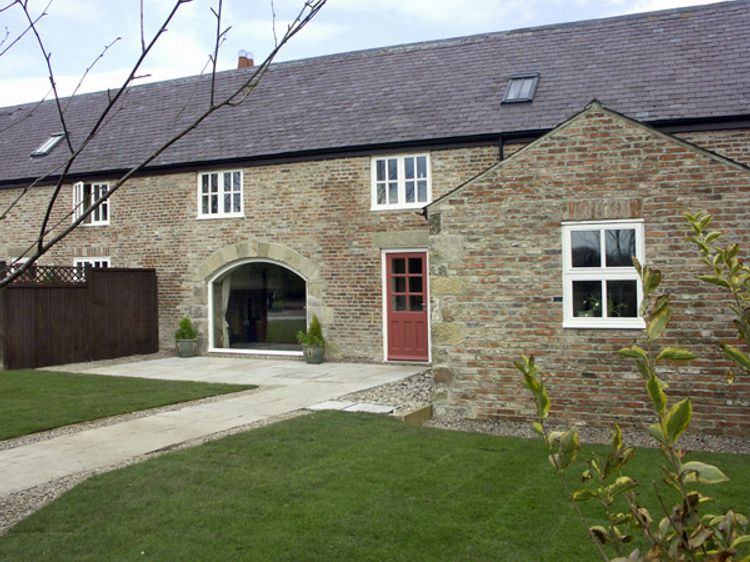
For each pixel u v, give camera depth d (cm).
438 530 484
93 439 779
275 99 1738
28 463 685
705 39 1406
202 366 1443
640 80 1341
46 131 2012
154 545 463
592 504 530
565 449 197
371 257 1464
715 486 571
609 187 810
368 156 1460
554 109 1341
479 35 1708
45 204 1816
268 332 1620
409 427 801
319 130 1546
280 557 443
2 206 1867
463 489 570
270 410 929
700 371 768
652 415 785
